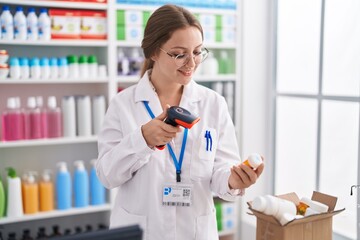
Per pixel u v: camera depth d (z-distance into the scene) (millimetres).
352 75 2523
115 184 1488
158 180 1486
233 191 1407
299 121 2932
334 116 2645
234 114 3059
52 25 2549
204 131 1509
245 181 1279
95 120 2715
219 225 3039
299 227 1189
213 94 1617
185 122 1243
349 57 2527
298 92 2900
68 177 2664
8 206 2531
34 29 2498
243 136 3059
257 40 3043
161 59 1431
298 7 2869
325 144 2711
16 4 2535
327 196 1305
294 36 2922
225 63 3074
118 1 2670
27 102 2746
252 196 3127
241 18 2994
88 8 2635
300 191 2969
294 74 2945
